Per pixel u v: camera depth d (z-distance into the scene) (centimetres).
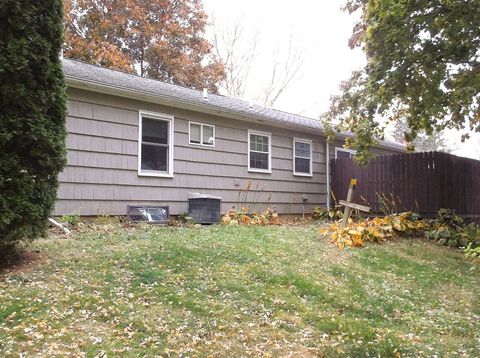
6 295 411
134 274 509
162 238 703
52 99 516
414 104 933
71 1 2123
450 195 1147
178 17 2438
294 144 1371
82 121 856
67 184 827
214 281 516
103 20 2175
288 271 594
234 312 438
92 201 864
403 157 1195
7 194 475
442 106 873
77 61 1027
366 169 1297
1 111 474
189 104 1020
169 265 556
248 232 852
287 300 489
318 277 595
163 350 348
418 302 562
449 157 1162
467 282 676
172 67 2317
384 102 873
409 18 776
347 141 1022
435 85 858
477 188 1308
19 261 523
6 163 473
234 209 1116
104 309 406
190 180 1052
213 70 2545
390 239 948
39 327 359
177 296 455
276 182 1298
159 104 991
